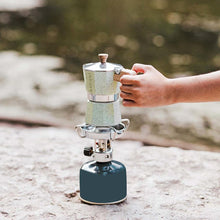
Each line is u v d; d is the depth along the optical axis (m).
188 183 1.57
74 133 2.10
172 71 4.38
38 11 6.58
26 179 1.56
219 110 3.28
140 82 1.28
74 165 1.67
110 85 1.31
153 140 2.67
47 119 2.88
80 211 1.37
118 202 1.41
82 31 5.79
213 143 2.75
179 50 5.07
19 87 3.62
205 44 5.25
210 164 1.71
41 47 5.07
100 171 1.38
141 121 3.04
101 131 1.35
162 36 5.54
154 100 1.30
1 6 6.79
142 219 1.34
